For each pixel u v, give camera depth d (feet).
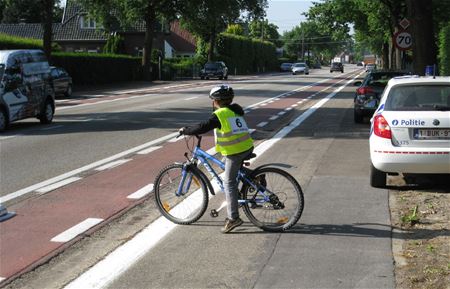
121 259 18.56
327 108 74.79
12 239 20.74
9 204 25.59
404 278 16.52
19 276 17.28
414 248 19.13
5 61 52.85
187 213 22.63
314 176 30.89
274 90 116.67
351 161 35.24
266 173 21.21
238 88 124.16
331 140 44.52
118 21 174.50
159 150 40.32
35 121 61.21
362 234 20.80
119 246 19.92
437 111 26.03
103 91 117.19
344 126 54.08
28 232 21.56
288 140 44.73
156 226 22.27
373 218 22.82
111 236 21.12
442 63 93.45
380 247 19.30
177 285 16.33
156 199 23.08
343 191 27.40
